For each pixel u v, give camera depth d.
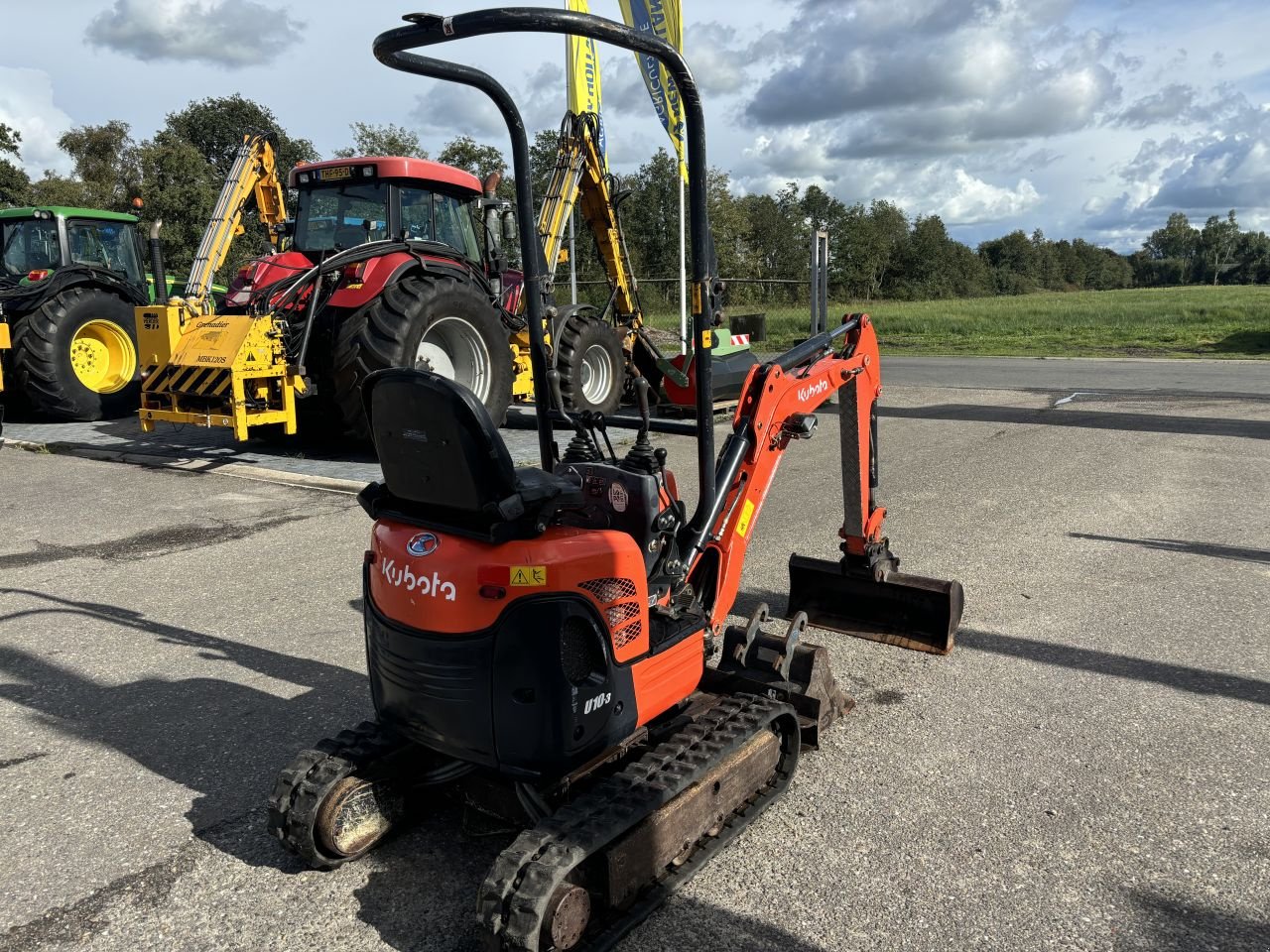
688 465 8.72
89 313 11.11
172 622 4.89
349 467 8.54
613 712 2.65
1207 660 4.25
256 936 2.54
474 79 2.85
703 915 2.57
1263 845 2.86
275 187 10.75
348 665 4.34
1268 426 10.52
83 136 44.81
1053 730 3.62
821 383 3.91
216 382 8.03
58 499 7.58
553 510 2.55
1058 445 9.59
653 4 13.88
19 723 3.81
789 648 3.45
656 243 46.78
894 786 3.23
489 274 10.27
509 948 2.18
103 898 2.72
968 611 4.93
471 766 2.81
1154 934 2.47
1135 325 30.86
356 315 8.33
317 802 2.69
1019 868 2.77
